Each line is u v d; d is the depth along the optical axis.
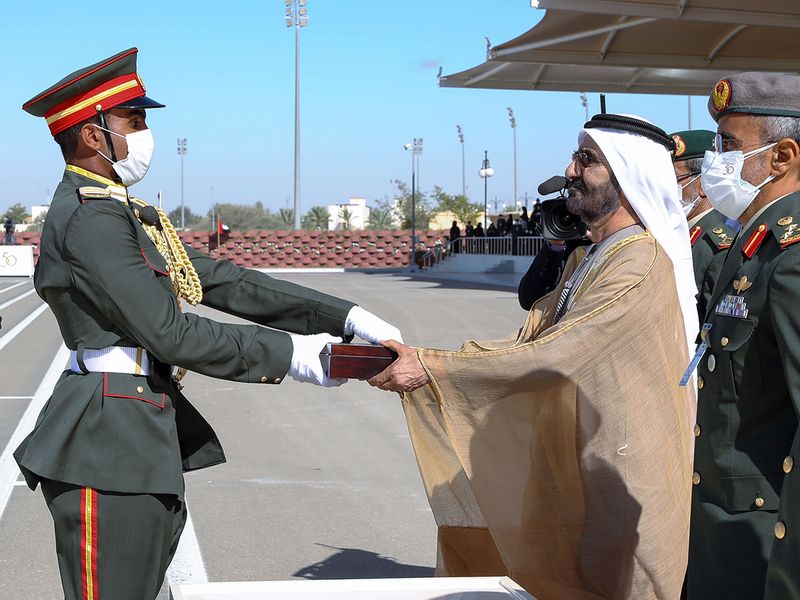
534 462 3.01
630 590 2.97
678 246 3.09
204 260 3.06
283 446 6.83
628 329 2.84
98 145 2.66
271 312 3.03
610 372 2.87
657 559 2.92
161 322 2.52
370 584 2.58
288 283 3.09
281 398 8.74
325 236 44.50
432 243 44.81
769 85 2.64
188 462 2.89
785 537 2.23
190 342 2.55
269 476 6.01
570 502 3.02
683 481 2.95
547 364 2.84
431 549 4.70
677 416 2.93
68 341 2.66
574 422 2.96
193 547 4.70
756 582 2.60
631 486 2.91
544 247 4.27
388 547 4.72
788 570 2.21
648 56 16.47
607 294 2.86
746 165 2.66
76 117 2.64
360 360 2.82
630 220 3.09
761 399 2.60
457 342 12.71
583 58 16.38
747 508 2.63
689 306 3.12
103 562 2.52
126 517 2.54
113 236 2.53
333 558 4.56
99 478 2.51
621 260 2.92
